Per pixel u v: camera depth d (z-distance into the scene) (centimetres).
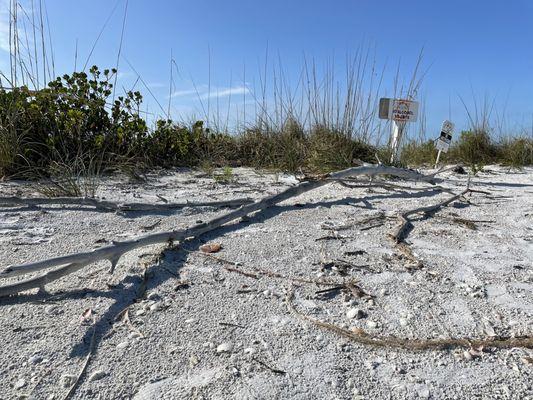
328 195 367
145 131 537
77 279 192
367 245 245
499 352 151
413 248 244
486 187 438
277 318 168
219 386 133
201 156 595
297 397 130
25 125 446
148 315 167
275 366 142
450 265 221
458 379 138
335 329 160
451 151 757
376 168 390
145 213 295
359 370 142
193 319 165
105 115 508
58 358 142
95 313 166
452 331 162
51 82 505
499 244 253
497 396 131
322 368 142
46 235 247
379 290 192
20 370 136
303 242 246
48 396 127
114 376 135
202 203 312
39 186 362
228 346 150
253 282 196
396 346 152
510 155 707
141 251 222
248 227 271
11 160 401
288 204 328
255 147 610
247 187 412
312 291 189
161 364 141
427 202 350
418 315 173
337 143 549
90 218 281
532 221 301
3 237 240
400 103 522
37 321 160
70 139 468
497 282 202
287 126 618
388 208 327
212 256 221
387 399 130
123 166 458
